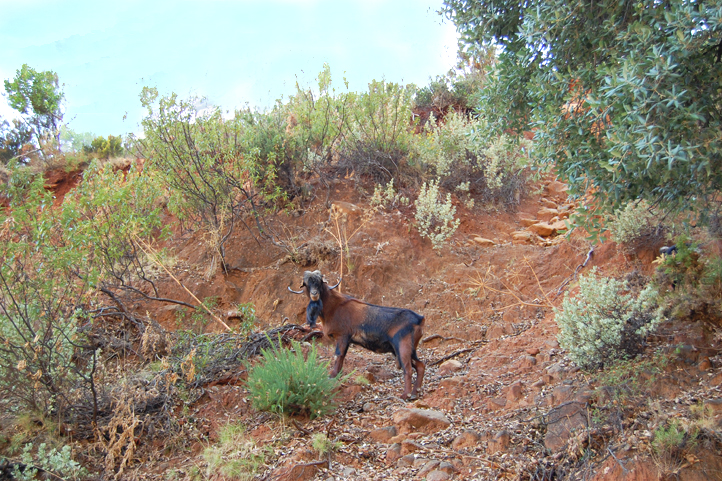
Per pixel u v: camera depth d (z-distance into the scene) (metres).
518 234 10.02
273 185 9.89
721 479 3.50
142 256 8.45
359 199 10.21
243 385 5.93
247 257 8.92
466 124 12.38
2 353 5.10
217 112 8.98
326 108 10.62
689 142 3.54
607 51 4.57
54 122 16.91
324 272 8.47
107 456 4.59
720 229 5.67
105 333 6.43
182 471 4.59
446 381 5.93
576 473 4.02
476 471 4.23
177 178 8.59
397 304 8.16
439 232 9.73
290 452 4.69
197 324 7.55
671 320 5.54
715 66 3.83
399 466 4.43
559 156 4.81
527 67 5.48
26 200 6.09
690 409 4.12
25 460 4.41
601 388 4.71
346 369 6.50
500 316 7.79
